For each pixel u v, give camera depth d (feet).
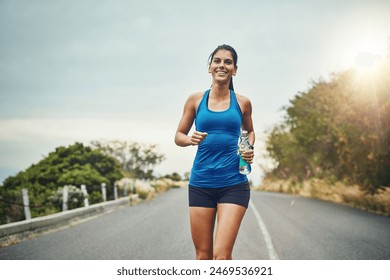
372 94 73.77
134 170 181.57
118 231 46.52
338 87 91.91
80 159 92.73
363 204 71.36
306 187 118.52
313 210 67.41
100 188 85.46
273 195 121.39
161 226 50.31
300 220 53.98
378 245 36.01
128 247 36.76
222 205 17.71
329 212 63.98
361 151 75.10
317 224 49.80
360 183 77.87
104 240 40.52
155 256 32.91
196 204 18.16
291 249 34.91
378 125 73.41
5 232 40.19
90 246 37.37
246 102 18.83
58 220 52.21
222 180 17.80
